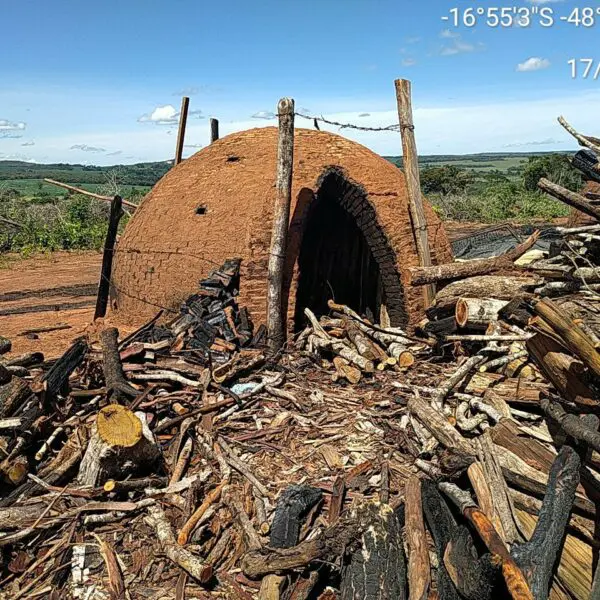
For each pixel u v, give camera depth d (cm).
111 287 1189
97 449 540
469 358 752
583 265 780
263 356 823
